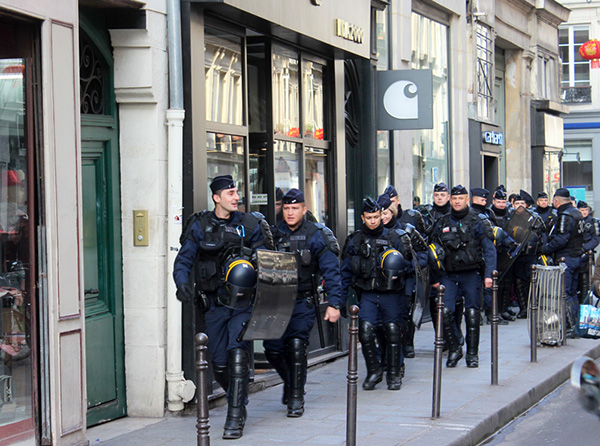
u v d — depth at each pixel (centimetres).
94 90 735
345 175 1144
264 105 967
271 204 968
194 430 703
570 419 802
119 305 748
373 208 851
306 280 750
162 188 752
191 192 761
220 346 698
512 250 1217
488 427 739
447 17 1669
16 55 600
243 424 685
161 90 750
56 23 608
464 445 677
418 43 1516
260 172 976
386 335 873
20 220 602
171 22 752
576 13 3516
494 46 1972
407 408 781
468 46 1758
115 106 749
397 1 1373
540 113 2327
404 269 855
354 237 866
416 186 1509
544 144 2327
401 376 928
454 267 979
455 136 1698
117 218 748
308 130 1059
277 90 983
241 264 677
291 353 748
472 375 948
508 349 1132
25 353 600
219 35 838
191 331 760
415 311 862
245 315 683
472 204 1248
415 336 1264
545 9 2344
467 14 1753
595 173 3544
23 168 601
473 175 1780
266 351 765
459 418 737
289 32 927
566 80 3559
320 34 986
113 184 745
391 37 1362
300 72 1036
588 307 838
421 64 1530
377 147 1305
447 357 1064
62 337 607
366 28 1123
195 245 686
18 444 589
